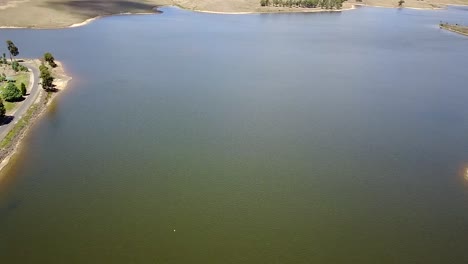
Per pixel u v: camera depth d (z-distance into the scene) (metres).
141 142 61.81
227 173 54.28
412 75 100.75
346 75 99.31
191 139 63.41
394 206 48.50
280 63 108.00
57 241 41.31
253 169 55.50
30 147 59.22
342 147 62.56
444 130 69.69
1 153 56.00
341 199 49.47
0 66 95.19
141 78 91.50
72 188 49.78
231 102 79.19
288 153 60.22
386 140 65.25
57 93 80.81
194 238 42.12
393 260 40.06
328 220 45.66
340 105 79.62
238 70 100.00
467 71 105.56
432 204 49.06
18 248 40.31
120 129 66.00
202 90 85.19
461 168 57.47
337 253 40.78
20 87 79.50
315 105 79.25
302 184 52.41
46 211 45.59
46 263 38.47
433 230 44.50
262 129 67.94
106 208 46.34
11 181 50.91
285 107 77.69
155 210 46.25
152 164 55.72
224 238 42.28
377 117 74.31
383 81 95.25
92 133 64.25
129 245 40.94
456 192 51.69
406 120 73.31
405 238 43.19
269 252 40.56
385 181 53.72
